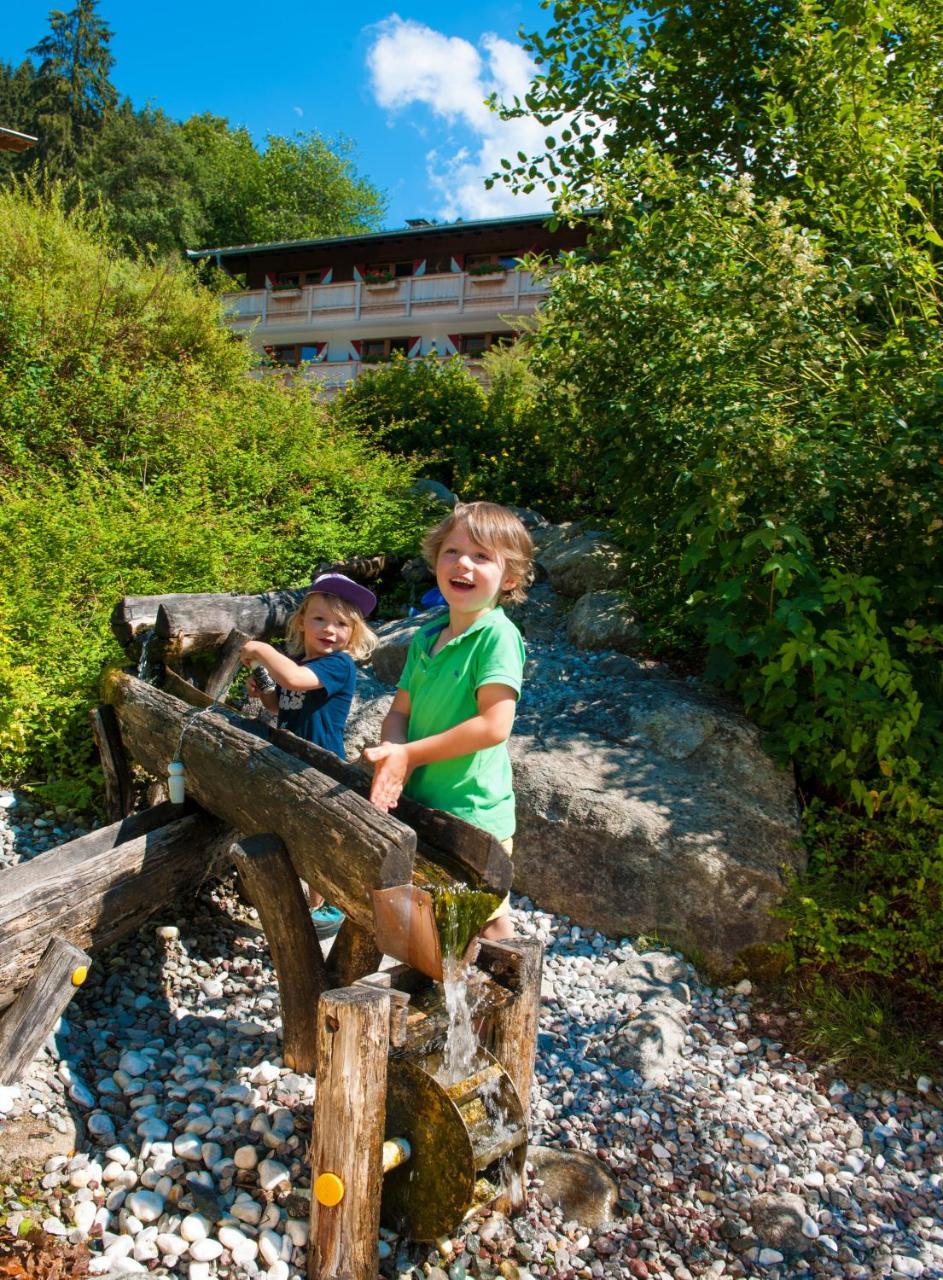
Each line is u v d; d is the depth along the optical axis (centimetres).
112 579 514
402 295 2641
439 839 262
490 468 923
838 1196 280
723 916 380
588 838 407
